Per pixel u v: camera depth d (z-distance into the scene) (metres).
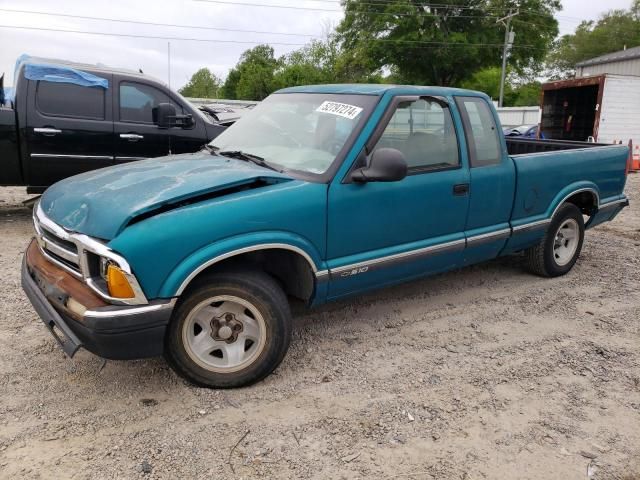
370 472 2.82
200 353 3.38
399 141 4.08
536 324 4.66
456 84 49.41
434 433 3.15
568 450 3.05
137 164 4.05
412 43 43.88
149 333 3.04
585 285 5.64
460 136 4.47
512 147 7.16
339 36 48.53
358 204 3.78
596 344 4.30
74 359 3.78
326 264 3.73
